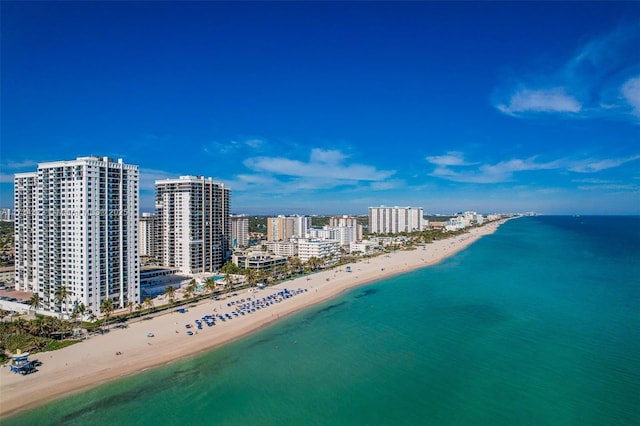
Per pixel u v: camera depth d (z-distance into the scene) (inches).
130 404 3474.4
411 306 6599.4
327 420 3176.7
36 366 4168.3
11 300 6525.6
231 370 4114.2
